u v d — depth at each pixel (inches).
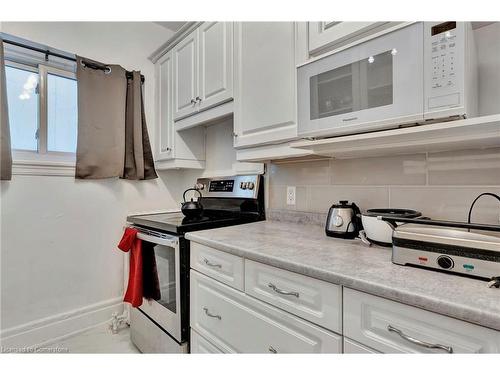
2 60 63.6
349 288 28.0
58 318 73.8
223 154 86.4
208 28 69.5
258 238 45.9
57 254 74.0
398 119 33.8
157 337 58.7
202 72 71.1
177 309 51.5
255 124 55.8
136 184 89.9
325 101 41.7
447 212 42.3
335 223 45.6
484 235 26.2
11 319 67.1
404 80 33.2
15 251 67.8
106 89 79.6
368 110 36.7
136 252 65.0
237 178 76.6
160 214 82.3
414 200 45.9
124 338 74.8
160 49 86.6
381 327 25.9
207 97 69.6
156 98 92.2
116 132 81.4
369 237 40.3
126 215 87.2
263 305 36.8
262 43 54.6
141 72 90.9
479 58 38.2
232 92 61.9
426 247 28.7
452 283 25.1
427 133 33.6
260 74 54.9
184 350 51.0
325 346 30.0
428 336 23.2
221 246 42.7
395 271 28.6
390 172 49.1
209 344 46.1
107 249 83.1
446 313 21.8
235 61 61.1
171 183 99.3
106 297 82.8
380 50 35.4
